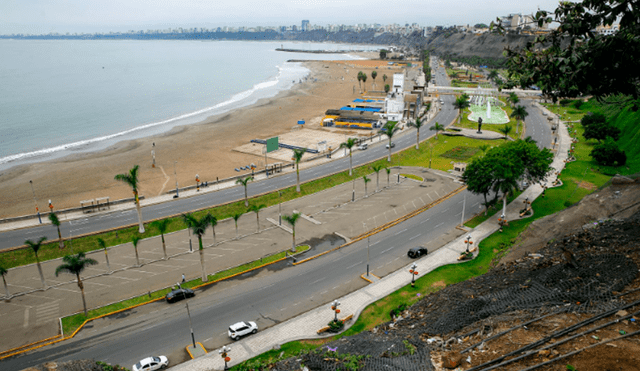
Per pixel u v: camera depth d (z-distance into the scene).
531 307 28.09
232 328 42.38
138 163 106.31
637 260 29.81
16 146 122.06
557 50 20.30
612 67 18.67
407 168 101.44
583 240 39.09
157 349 41.31
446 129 139.38
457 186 88.25
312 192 86.19
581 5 18.61
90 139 131.75
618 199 50.66
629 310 22.67
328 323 44.31
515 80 22.42
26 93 198.62
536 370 19.34
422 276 53.56
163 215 73.50
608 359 18.73
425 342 29.88
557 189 82.69
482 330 26.33
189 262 58.78
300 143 127.06
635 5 17.30
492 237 64.06
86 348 41.50
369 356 28.08
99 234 65.75
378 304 47.62
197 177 86.44
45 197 83.44
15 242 63.03
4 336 43.22
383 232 67.81
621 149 104.50
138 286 52.75
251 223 71.75
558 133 131.25
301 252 61.47
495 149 70.88
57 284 53.03
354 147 120.62
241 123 154.62
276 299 49.94
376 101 197.25
